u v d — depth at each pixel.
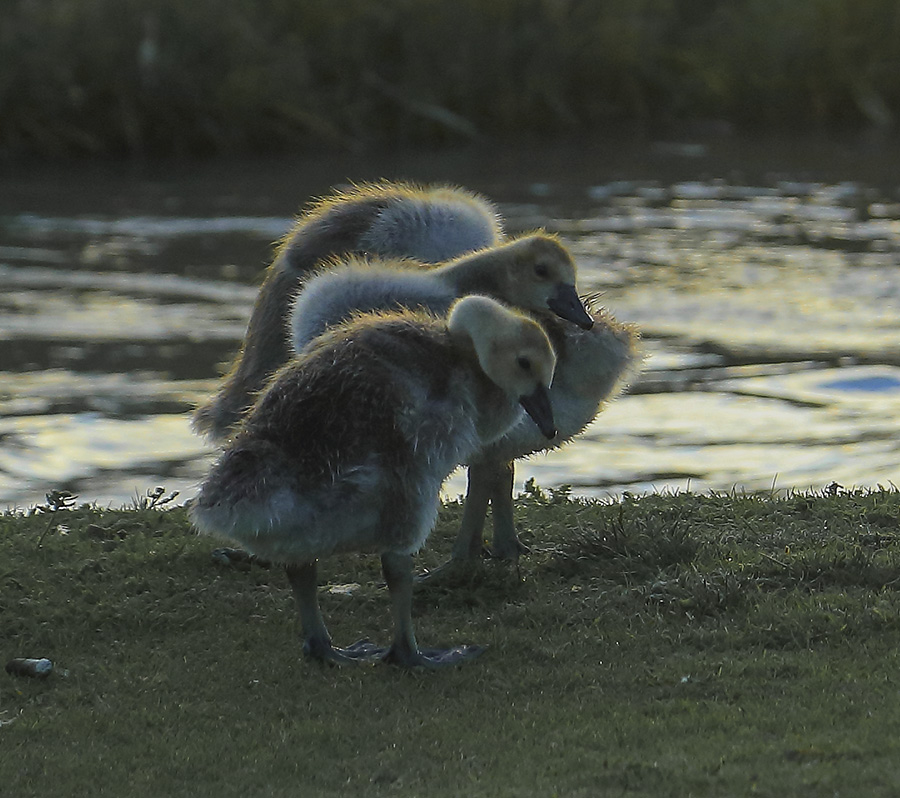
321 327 15.95
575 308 16.41
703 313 35.47
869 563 15.82
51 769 12.17
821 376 30.53
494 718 12.91
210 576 16.72
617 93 64.62
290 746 12.48
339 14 61.66
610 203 47.84
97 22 58.41
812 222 44.97
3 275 40.19
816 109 65.25
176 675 14.12
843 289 37.41
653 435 26.84
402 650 14.16
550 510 19.23
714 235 43.31
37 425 28.02
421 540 13.70
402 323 14.12
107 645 14.92
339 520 13.21
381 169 54.00
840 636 14.23
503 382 14.09
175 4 59.34
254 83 58.50
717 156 56.81
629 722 12.49
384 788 11.59
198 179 53.09
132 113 57.88
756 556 16.42
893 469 24.36
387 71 61.72
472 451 14.08
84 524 18.80
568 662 14.09
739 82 65.38
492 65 62.19
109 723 13.09
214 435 17.48
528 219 45.28
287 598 16.12
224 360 32.69
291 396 13.40
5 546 17.58
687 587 15.45
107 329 35.22
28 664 14.19
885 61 66.00
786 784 11.00
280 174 53.66
